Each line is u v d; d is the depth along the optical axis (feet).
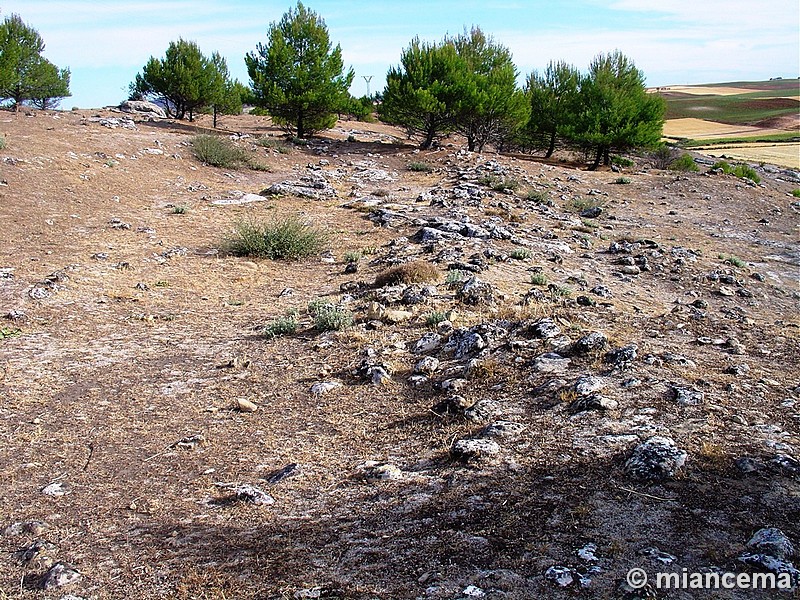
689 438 19.21
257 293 42.78
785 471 17.24
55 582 14.92
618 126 120.16
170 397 26.66
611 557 14.12
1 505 18.80
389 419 23.65
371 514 17.31
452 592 13.38
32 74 128.26
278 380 27.99
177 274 45.83
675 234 69.15
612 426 20.27
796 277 53.62
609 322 32.48
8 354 30.71
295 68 122.72
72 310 37.24
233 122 161.38
